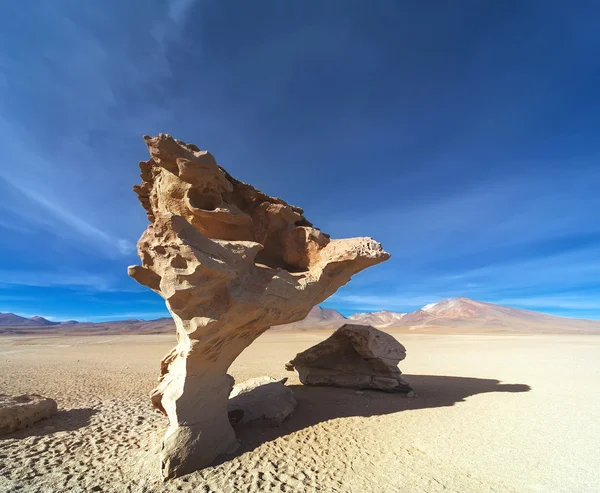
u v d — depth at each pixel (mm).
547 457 7211
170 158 7461
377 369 13398
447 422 9414
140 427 9109
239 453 7293
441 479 6293
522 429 8844
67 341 56438
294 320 9031
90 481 6105
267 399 10125
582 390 13266
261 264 9500
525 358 24359
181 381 7004
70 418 9945
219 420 7473
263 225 9836
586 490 5922
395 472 6555
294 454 7305
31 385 14812
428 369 19578
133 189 9070
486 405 11094
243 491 5809
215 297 6707
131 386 14977
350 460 7059
